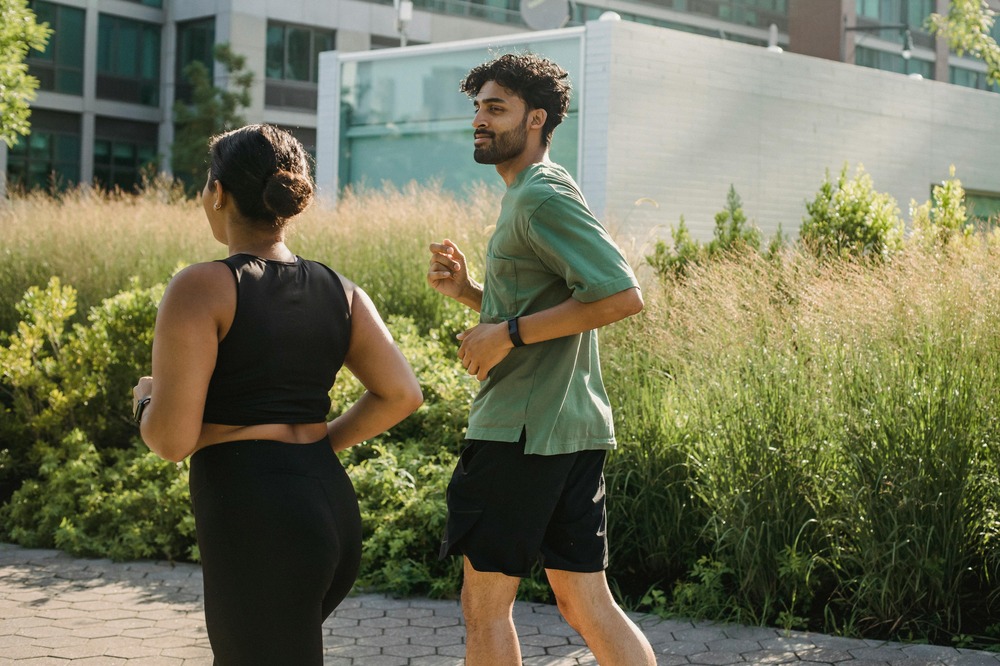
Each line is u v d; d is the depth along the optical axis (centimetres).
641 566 470
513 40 1284
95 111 3522
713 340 492
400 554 470
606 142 1191
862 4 3881
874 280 509
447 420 548
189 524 499
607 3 3934
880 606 396
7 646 382
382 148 1412
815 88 1384
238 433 204
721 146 1297
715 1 4288
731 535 422
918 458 398
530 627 405
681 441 471
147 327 632
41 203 1030
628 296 253
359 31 3641
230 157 212
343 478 215
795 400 434
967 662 357
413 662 369
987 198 1620
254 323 204
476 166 1311
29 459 631
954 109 1560
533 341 260
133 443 614
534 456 264
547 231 259
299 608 202
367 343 225
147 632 399
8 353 621
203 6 3494
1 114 955
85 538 514
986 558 411
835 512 425
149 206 1016
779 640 384
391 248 792
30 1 3350
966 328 435
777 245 703
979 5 1252
